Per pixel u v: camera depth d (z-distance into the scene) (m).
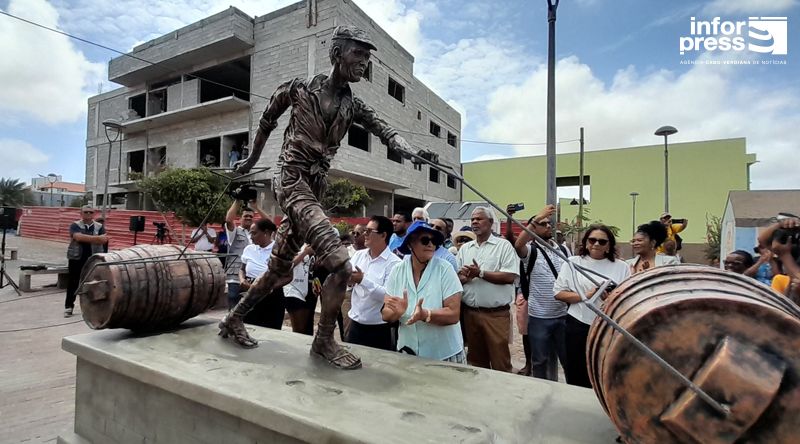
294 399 1.84
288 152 2.47
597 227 3.23
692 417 1.19
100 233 7.65
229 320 2.79
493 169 36.81
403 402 1.83
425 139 25.20
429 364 2.37
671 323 1.25
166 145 20.97
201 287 3.14
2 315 7.29
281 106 2.66
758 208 8.28
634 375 1.28
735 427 1.16
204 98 22.39
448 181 29.97
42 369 4.60
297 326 4.67
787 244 2.96
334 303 2.34
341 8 16.88
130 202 22.58
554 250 1.77
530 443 1.49
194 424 2.12
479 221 3.76
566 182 36.62
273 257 2.65
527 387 2.03
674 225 6.59
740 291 1.30
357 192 17.45
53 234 21.50
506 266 3.58
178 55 19.30
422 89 24.88
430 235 2.79
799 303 2.86
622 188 33.22
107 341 2.78
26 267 9.75
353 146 19.91
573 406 1.81
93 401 2.70
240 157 18.84
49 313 7.48
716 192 30.81
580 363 3.17
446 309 2.66
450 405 1.80
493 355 3.59
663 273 1.50
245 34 18.11
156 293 2.88
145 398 2.37
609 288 3.07
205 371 2.20
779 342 1.17
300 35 17.34
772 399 1.13
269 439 1.82
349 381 2.09
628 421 1.29
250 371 2.21
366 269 3.61
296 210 2.38
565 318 3.58
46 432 3.24
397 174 22.61
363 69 2.39
